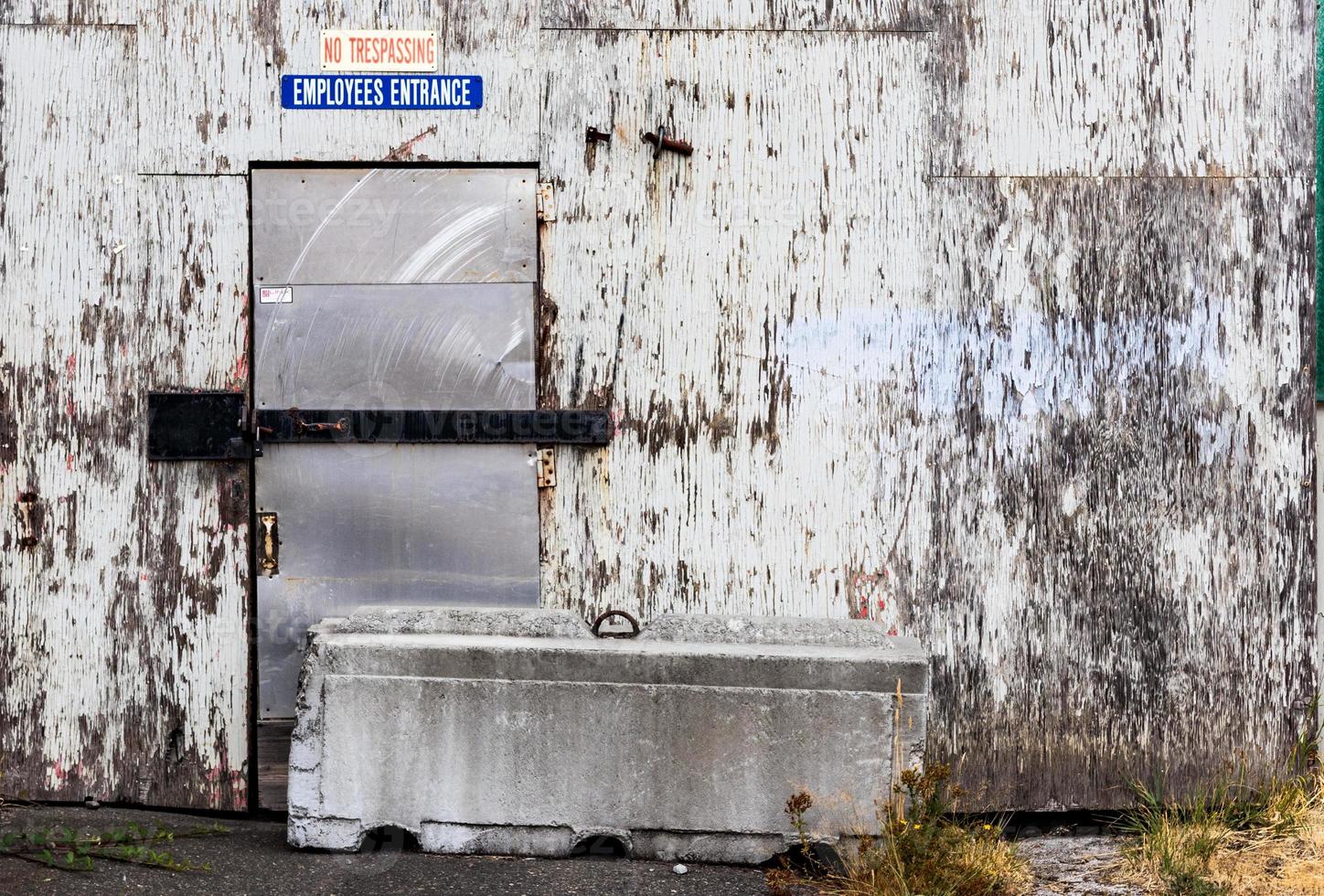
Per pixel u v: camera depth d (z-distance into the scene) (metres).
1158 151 4.09
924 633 4.09
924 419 4.08
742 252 4.06
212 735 4.04
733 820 3.59
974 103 4.07
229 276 4.01
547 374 4.05
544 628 3.78
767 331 4.07
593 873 3.51
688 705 3.60
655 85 4.04
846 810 3.56
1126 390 4.10
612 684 3.61
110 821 3.92
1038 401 4.09
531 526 4.06
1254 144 4.08
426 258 4.04
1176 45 4.07
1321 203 4.41
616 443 4.07
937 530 4.09
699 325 4.07
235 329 4.01
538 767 3.62
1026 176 4.08
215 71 3.99
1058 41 4.07
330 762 3.63
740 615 3.90
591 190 4.04
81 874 3.39
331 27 4.00
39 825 3.83
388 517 4.05
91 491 4.01
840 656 3.58
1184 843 3.75
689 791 3.60
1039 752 4.11
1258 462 4.11
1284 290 4.09
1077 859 3.79
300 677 3.72
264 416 4.00
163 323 4.00
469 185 4.04
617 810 3.61
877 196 4.07
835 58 4.05
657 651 3.61
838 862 3.57
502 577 4.07
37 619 4.02
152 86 3.98
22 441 4.00
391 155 4.02
